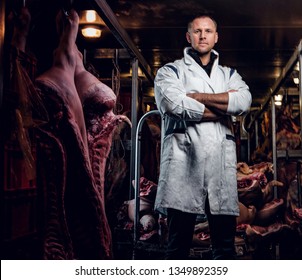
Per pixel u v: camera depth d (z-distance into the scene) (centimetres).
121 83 619
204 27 335
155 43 635
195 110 315
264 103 873
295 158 645
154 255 411
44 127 275
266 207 473
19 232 256
